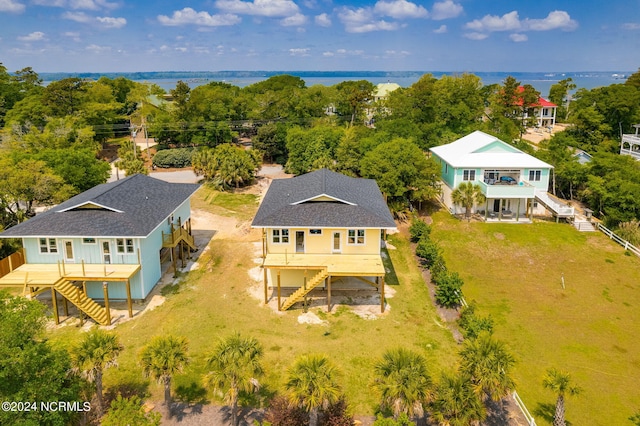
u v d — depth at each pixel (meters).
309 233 31.30
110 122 86.19
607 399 23.38
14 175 37.94
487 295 33.62
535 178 46.72
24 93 88.62
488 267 37.78
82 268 28.50
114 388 22.27
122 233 28.66
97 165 48.88
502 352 19.70
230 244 39.59
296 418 19.23
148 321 27.97
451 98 85.12
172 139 79.19
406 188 46.72
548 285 35.09
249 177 58.94
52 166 45.03
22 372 17.31
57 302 29.95
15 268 30.55
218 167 59.34
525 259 38.94
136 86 108.31
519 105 92.06
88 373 19.09
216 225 44.62
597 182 47.41
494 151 49.28
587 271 37.09
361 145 58.56
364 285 33.09
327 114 100.38
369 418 20.72
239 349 19.33
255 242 40.06
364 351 25.48
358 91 91.44
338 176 40.00
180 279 33.44
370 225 30.44
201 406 21.33
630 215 43.50
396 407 17.92
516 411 21.61
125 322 27.80
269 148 71.81
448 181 49.06
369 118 106.50
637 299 33.28
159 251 33.16
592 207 49.78
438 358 25.11
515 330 29.33
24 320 18.22
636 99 71.81
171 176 64.56
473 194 44.75
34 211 44.38
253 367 18.97
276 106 92.56
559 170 53.53
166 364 19.09
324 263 29.91
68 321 27.78
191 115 80.75
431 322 28.91
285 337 26.59
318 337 26.66
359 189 37.66
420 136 69.31
